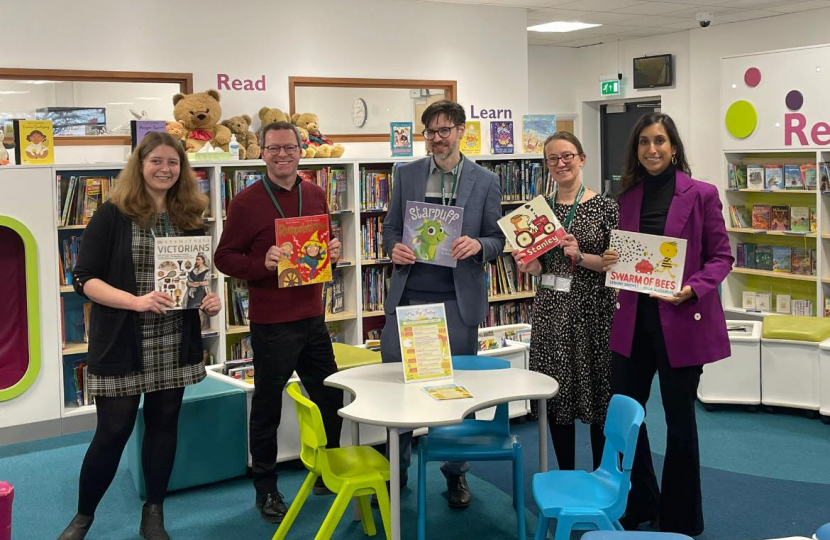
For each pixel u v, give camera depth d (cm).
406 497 436
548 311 401
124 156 643
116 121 646
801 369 562
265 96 703
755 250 871
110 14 632
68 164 550
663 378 357
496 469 475
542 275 404
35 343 541
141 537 393
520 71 847
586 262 384
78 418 562
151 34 649
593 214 392
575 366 396
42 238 540
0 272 539
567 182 397
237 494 446
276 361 403
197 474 449
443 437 382
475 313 397
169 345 369
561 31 1054
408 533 392
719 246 354
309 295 410
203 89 673
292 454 476
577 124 1241
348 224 664
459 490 423
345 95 751
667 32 1086
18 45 599
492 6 822
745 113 851
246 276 396
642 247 352
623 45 1157
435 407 321
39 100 616
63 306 570
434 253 387
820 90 790
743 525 393
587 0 834
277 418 411
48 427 551
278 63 707
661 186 359
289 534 392
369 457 362
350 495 333
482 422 402
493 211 404
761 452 498
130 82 649
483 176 404
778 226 841
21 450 525
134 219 358
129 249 356
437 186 404
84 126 625
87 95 634
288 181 405
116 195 359
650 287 350
